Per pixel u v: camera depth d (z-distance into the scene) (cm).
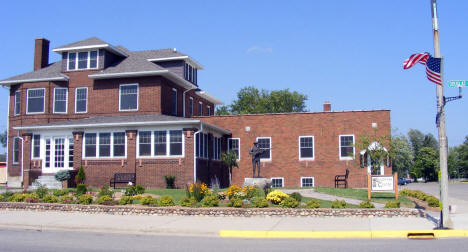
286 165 3278
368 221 1560
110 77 3253
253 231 1364
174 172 2758
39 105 3375
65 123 2989
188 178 2727
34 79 3375
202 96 4269
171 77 3338
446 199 1387
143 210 1748
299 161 3262
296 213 1675
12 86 3500
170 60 3781
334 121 3238
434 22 1420
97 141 2895
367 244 1191
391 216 1648
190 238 1315
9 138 3447
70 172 2809
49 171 2983
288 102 7169
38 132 3027
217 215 1698
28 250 1104
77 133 2914
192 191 1980
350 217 1655
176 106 3522
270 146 3319
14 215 1750
